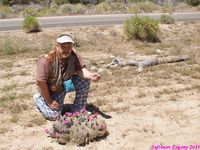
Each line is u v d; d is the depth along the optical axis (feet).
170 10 76.74
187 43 38.14
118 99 19.79
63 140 15.12
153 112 18.20
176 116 17.74
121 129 16.37
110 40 42.39
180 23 52.01
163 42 40.86
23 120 17.43
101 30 45.57
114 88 21.85
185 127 16.63
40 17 63.72
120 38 42.88
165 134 15.99
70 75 17.12
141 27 41.22
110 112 18.24
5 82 23.97
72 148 14.80
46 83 16.72
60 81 16.88
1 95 21.16
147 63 26.76
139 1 87.20
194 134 15.99
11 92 21.59
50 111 17.17
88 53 33.94
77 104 17.74
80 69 17.25
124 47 37.68
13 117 17.65
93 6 79.51
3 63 29.86
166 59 28.04
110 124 16.84
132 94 20.81
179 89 21.56
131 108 18.74
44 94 16.92
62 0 87.04
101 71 25.68
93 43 40.55
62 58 16.49
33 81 24.07
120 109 18.54
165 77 23.86
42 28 47.80
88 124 15.44
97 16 64.49
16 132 16.28
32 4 84.69
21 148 14.94
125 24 42.80
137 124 16.87
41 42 41.47
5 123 17.19
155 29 41.55
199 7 81.41
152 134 15.98
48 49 36.40
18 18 63.36
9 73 26.35
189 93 20.92
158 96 20.34
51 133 15.66
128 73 25.08
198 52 31.83
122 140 15.46
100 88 21.79
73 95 20.53
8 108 18.92
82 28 46.83
